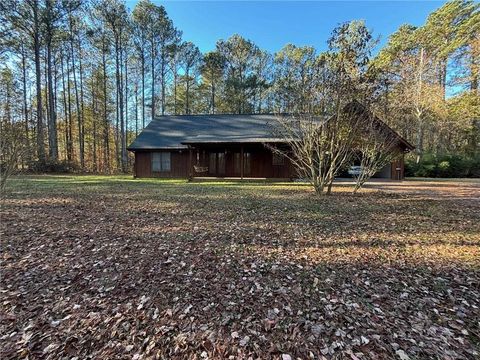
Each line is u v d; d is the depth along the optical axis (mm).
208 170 18984
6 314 2756
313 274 3596
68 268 3799
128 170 25406
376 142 10375
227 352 2215
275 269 3748
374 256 4207
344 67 9703
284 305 2873
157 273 3641
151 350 2246
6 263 3955
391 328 2488
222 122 20000
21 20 20531
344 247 4613
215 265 3883
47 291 3199
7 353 2232
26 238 5016
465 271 3670
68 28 24547
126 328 2529
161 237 5125
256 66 35656
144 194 10312
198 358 2154
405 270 3711
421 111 22688
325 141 10305
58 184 13539
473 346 2264
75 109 29641
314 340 2338
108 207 7781
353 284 3322
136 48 28047
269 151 18062
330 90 9977
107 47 26109
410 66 23781
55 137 23828
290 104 11453
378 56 23562
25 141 9836
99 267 3830
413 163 21500
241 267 3816
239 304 2896
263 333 2438
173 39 29797
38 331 2506
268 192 11078
